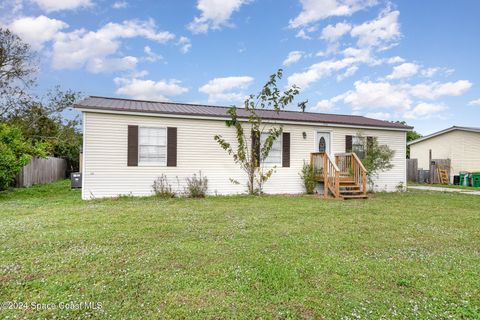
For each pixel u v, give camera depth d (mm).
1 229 5336
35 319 2459
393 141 14133
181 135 10680
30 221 6059
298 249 4379
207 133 11031
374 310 2682
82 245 4449
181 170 10680
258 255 4066
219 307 2686
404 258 4086
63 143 20500
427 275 3480
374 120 15359
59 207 7926
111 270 3484
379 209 8234
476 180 17359
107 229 5445
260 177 11625
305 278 3346
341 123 12805
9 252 4062
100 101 11180
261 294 2943
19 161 11367
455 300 2887
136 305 2695
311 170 12086
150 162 10328
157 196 10156
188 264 3709
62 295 2857
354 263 3840
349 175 11922
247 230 5516
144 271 3465
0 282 3121
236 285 3125
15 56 17766
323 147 12844
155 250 4238
